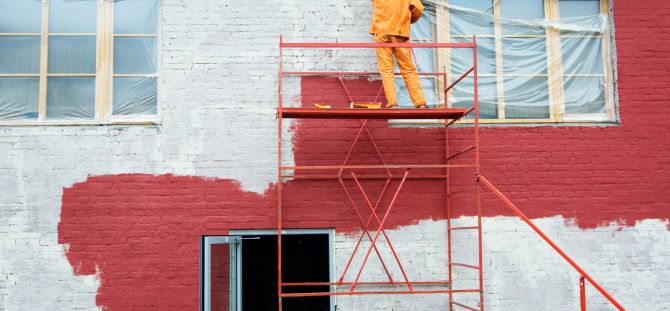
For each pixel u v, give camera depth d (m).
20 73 6.58
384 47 5.95
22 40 6.63
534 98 6.88
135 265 6.25
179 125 6.45
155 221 6.31
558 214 6.55
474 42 5.80
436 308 6.40
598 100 6.92
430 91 6.83
